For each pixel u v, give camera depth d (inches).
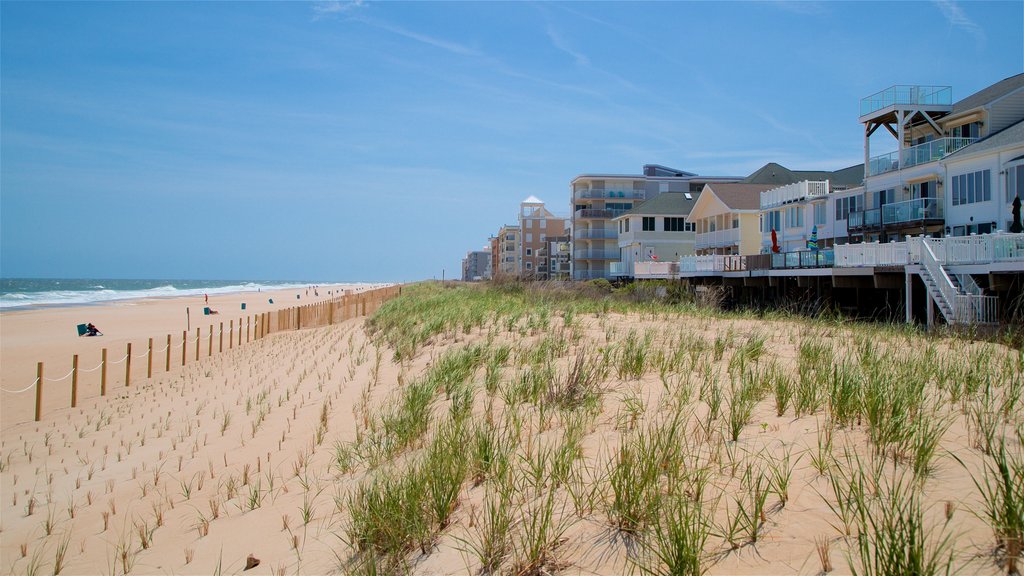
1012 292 666.2
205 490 275.1
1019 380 243.9
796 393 247.1
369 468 245.8
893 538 119.9
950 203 1084.5
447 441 226.2
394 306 1101.1
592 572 142.9
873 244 858.8
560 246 3331.7
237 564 190.2
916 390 233.6
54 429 477.7
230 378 654.5
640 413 243.9
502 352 408.2
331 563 177.2
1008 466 160.4
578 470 189.2
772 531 146.3
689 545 136.8
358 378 486.3
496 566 152.3
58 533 253.6
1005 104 1120.2
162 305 2428.6
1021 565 119.6
